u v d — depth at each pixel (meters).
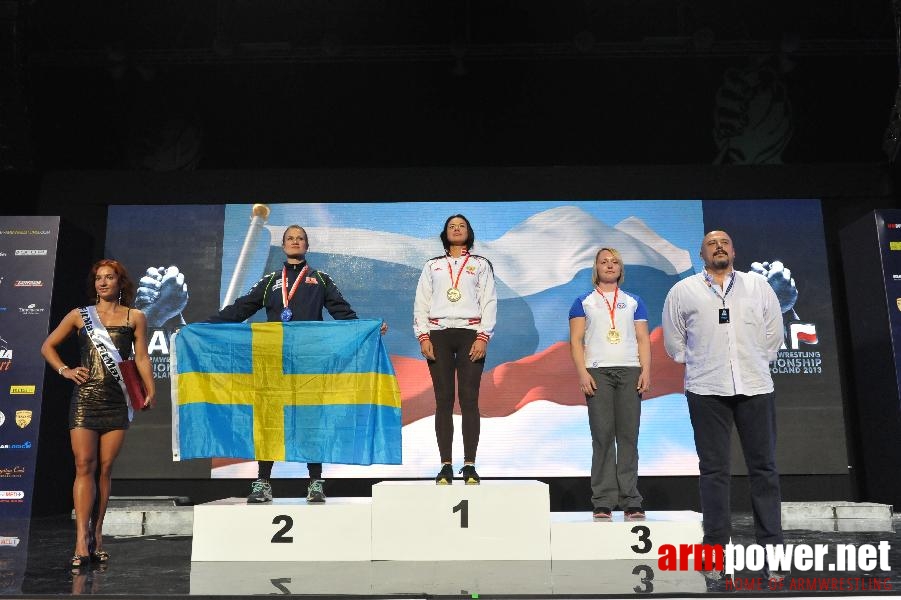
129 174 6.57
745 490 5.96
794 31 6.46
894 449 5.67
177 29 6.54
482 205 6.48
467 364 3.87
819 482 6.03
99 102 6.67
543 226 6.43
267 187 6.54
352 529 3.61
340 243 6.43
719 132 6.57
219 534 3.63
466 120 6.66
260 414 3.88
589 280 6.34
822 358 6.16
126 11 6.47
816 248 6.36
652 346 6.19
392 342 6.25
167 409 6.14
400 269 6.39
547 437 6.06
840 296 6.45
